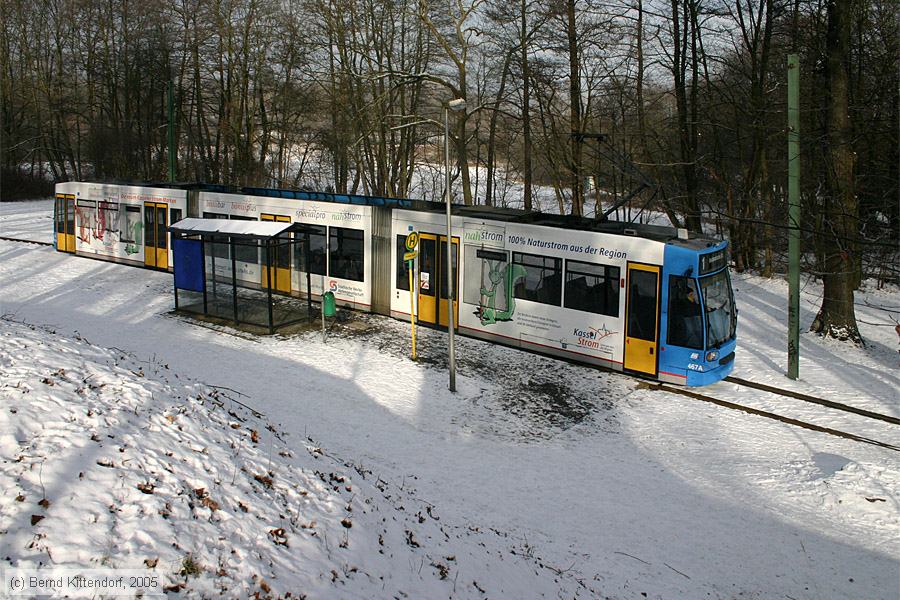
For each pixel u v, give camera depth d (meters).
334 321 20.56
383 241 20.78
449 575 7.88
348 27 35.47
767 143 28.69
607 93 32.25
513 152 41.56
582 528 10.66
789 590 9.22
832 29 18.91
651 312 16.05
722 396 15.60
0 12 53.25
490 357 17.81
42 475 6.64
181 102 47.97
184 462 7.82
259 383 15.64
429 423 14.15
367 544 7.73
